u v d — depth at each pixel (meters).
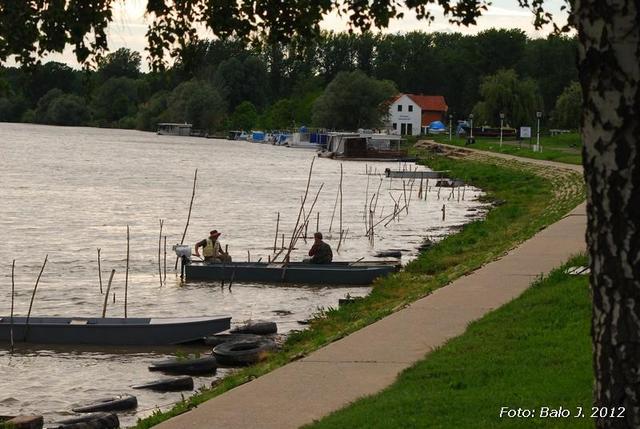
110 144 167.50
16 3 12.50
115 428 17.80
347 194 76.62
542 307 17.73
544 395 12.04
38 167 106.81
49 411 19.62
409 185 84.69
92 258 41.06
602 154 7.38
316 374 14.62
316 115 171.00
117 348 25.16
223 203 67.81
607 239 7.38
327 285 34.41
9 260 40.12
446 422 11.28
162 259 40.81
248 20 13.43
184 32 13.30
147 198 71.31
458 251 35.25
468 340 15.91
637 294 7.27
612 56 7.29
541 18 13.66
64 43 12.70
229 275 35.06
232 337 25.38
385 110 170.38
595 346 7.50
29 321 25.66
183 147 164.88
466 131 160.00
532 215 48.41
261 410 12.85
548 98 184.00
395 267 34.59
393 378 14.21
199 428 12.14
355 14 13.48
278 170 107.81
